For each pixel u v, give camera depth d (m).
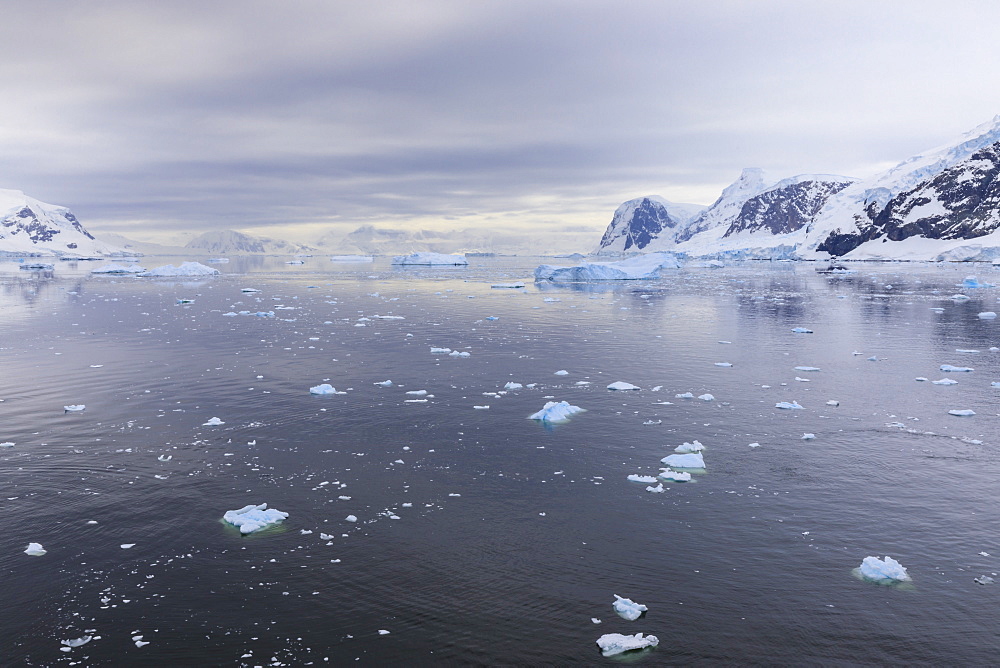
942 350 36.12
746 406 24.84
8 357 35.16
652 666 10.53
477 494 16.97
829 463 18.88
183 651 11.02
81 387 28.23
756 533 14.73
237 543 14.52
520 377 29.94
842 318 50.12
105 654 10.97
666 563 13.52
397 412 24.19
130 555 14.05
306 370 31.53
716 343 38.91
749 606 12.05
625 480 17.83
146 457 19.70
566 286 90.19
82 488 17.47
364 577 13.11
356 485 17.59
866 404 25.00
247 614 11.98
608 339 40.59
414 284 98.44
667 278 107.62
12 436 21.70
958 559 13.60
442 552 14.05
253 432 21.98
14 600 12.47
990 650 10.83
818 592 12.46
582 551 14.03
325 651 10.98
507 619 11.75
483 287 89.81
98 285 96.94
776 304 61.38
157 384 28.69
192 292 82.69
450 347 38.03
